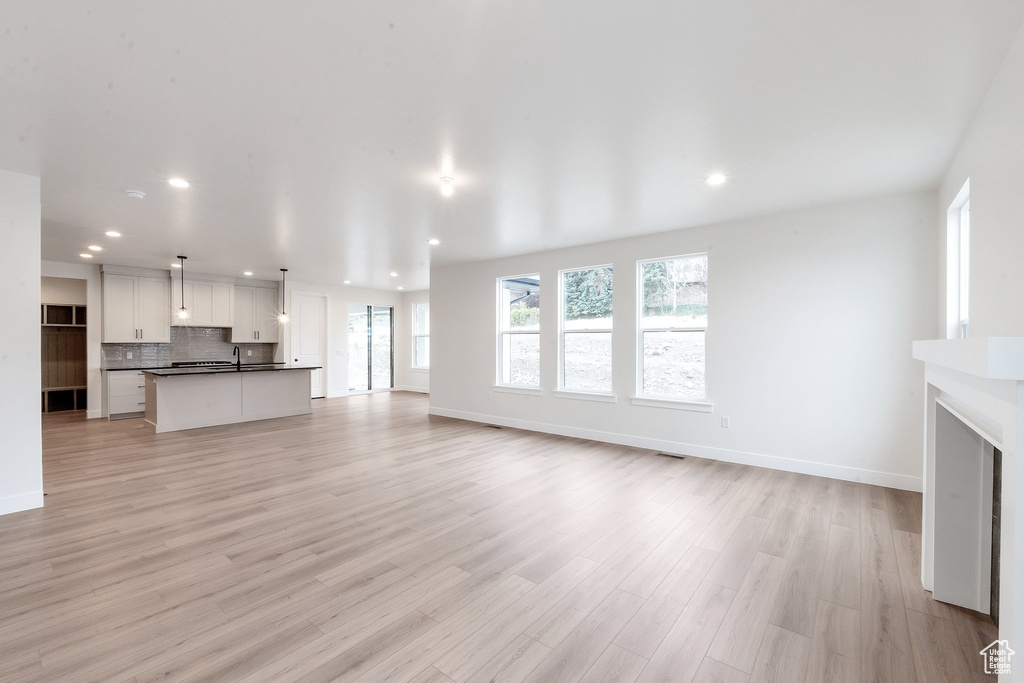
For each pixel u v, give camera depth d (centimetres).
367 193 372
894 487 377
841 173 329
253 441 554
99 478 403
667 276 507
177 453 493
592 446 526
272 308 895
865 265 387
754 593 223
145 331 736
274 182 345
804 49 190
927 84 216
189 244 562
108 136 268
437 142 279
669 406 497
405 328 1102
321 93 225
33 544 272
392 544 275
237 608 209
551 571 244
